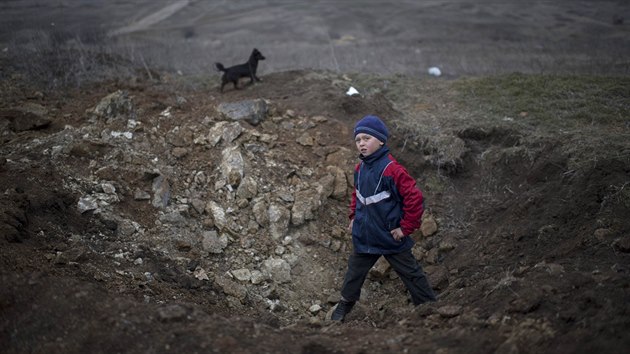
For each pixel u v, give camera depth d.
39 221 4.00
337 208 5.19
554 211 4.66
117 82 6.74
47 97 6.38
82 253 3.81
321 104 6.21
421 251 5.03
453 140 5.93
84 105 5.94
